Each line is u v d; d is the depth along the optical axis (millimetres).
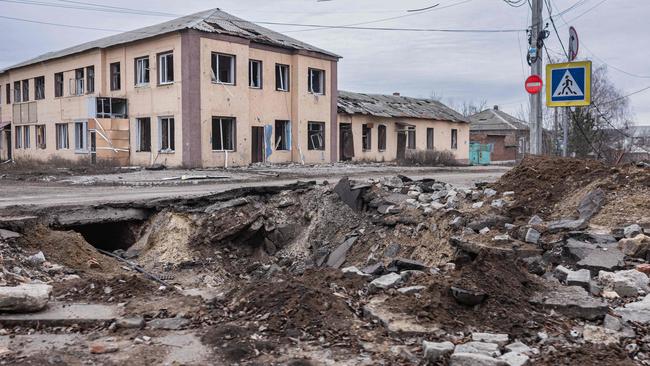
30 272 7387
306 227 11891
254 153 28906
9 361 4340
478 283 5312
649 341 4492
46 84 34406
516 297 5238
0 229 8555
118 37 31359
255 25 31438
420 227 9828
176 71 25938
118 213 11398
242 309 5449
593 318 4945
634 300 5527
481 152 44562
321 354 4406
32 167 26547
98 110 28516
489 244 7816
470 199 10234
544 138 34875
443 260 8719
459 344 4441
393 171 24000
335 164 29656
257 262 11062
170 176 20328
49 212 10680
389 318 4980
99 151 28250
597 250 6816
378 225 10766
